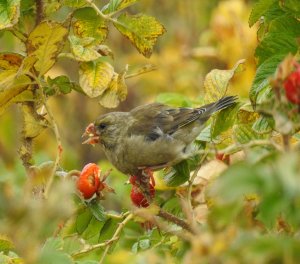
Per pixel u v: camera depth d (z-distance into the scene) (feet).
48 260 23.31
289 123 21.70
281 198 17.60
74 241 30.53
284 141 21.86
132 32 33.60
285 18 29.37
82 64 32.96
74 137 61.21
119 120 37.86
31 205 20.94
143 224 33.47
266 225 22.93
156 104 38.09
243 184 17.57
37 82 31.22
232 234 18.98
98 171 30.42
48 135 56.13
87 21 33.53
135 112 37.93
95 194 30.37
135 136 36.42
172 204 33.37
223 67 53.98
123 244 36.19
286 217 21.70
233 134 30.32
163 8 64.54
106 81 32.63
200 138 34.30
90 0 32.55
